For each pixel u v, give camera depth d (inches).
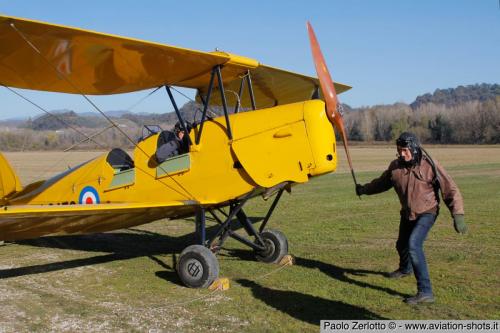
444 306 174.6
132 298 197.2
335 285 204.7
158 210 218.2
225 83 277.0
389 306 176.6
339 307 176.9
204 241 224.4
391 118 3346.5
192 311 178.7
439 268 225.8
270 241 248.1
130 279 226.8
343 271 227.6
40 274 239.3
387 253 260.5
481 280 205.3
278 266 241.3
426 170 182.4
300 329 157.2
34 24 166.9
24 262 266.1
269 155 218.4
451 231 313.1
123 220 227.8
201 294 200.2
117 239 331.6
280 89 307.6
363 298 186.4
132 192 255.4
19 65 207.5
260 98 325.7
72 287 215.6
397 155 188.5
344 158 1497.3
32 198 302.7
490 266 227.3
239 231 341.7
